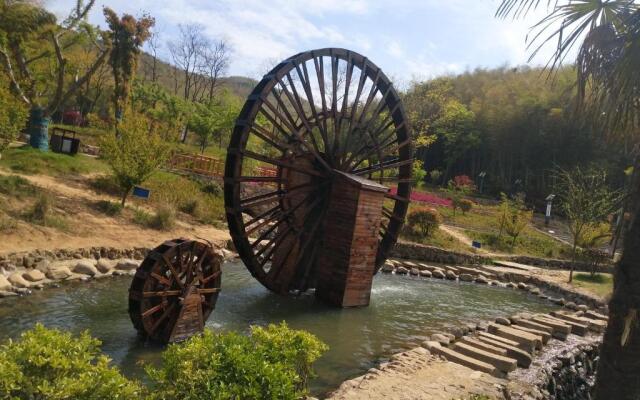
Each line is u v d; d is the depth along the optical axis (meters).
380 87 12.74
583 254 18.69
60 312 7.25
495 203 35.41
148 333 6.52
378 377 6.00
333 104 11.48
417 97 38.09
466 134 44.91
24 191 11.52
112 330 6.89
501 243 22.41
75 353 2.99
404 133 13.06
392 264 16.14
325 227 10.54
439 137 47.06
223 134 33.06
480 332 9.05
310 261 10.99
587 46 2.93
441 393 5.64
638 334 2.63
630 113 2.97
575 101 3.14
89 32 21.72
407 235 19.91
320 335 8.20
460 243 20.84
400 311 10.62
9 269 8.20
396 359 6.87
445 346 8.09
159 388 3.40
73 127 28.56
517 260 20.44
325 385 6.11
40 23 20.06
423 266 16.66
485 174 42.62
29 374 2.71
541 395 6.35
